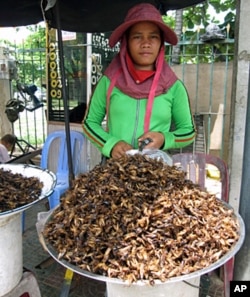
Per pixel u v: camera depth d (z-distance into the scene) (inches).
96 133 61.0
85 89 119.2
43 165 93.1
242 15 66.1
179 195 37.9
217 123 114.1
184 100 61.2
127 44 59.2
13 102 159.3
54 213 41.9
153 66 59.9
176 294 38.0
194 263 32.8
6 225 44.5
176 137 59.1
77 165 99.7
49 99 125.4
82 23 94.8
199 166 69.5
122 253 32.5
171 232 34.2
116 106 59.8
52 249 36.1
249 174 47.3
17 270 49.1
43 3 81.7
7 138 148.9
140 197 36.8
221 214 38.9
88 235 34.9
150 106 58.4
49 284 75.2
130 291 37.5
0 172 52.1
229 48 108.3
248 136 47.1
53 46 121.2
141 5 59.0
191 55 113.0
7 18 92.4
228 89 110.9
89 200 38.1
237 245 35.0
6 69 176.7
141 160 43.4
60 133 97.0
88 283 74.4
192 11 123.6
